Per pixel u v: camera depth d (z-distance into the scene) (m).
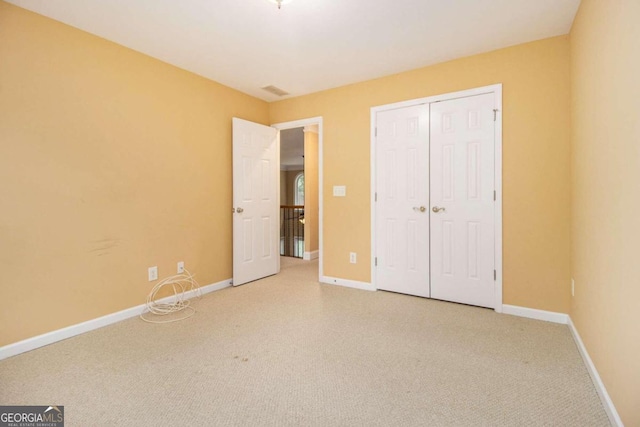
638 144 1.18
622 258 1.34
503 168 2.74
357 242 3.57
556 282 2.55
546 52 2.55
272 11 2.16
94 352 2.10
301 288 3.58
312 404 1.56
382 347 2.16
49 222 2.22
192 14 2.20
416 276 3.23
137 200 2.76
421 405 1.55
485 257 2.86
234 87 3.65
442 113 3.02
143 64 2.79
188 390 1.68
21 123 2.09
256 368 1.90
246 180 3.76
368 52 2.79
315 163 5.45
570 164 2.47
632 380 1.23
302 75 3.31
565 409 1.52
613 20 1.45
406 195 3.25
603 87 1.60
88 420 1.45
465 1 2.07
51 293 2.24
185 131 3.16
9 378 1.79
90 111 2.43
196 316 2.75
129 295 2.71
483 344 2.19
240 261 3.70
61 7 2.10
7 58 2.03
